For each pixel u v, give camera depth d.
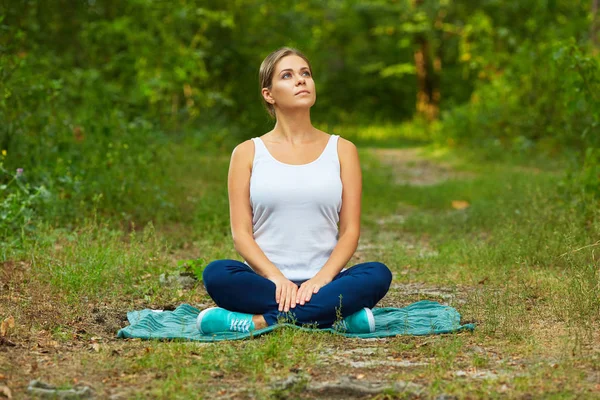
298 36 22.30
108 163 8.86
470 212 9.34
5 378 3.62
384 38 32.41
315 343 4.22
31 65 10.75
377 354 4.04
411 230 8.94
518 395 3.38
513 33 21.00
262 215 4.68
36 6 12.55
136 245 6.49
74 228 7.47
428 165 17.44
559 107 15.54
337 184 4.68
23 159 8.37
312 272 4.65
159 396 3.39
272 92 4.75
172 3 17.03
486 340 4.29
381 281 4.50
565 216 7.47
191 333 4.50
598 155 8.21
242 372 3.74
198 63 18.06
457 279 6.09
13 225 6.86
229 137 17.17
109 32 15.34
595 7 15.27
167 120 15.98
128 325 4.80
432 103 29.86
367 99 33.19
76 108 11.64
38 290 5.34
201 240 7.66
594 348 4.07
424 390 3.47
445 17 29.52
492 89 19.14
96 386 3.55
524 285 5.41
